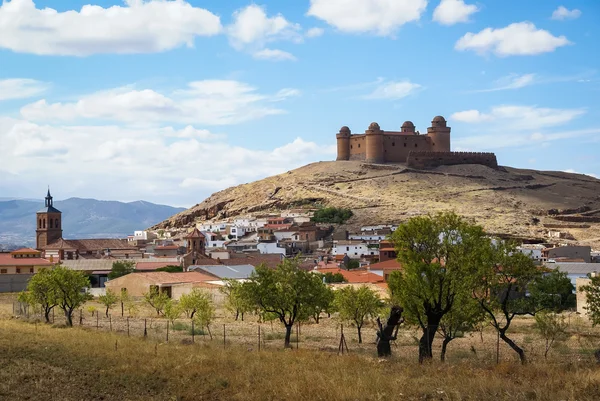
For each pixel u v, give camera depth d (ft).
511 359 174.19
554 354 195.31
